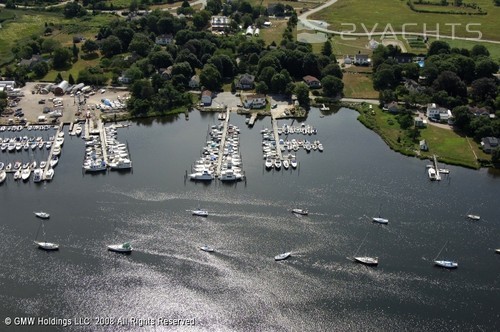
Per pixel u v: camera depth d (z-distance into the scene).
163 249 194.00
